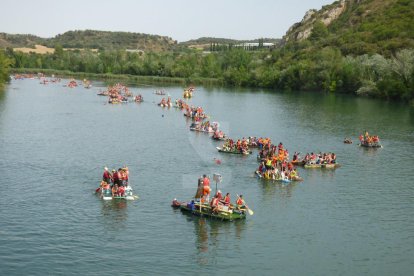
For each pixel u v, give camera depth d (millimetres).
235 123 119375
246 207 52875
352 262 43312
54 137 91188
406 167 76688
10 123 105688
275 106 161500
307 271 41469
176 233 47781
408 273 41656
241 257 43469
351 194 61750
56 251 42906
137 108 142875
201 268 41219
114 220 50250
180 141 91625
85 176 65062
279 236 48094
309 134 105438
